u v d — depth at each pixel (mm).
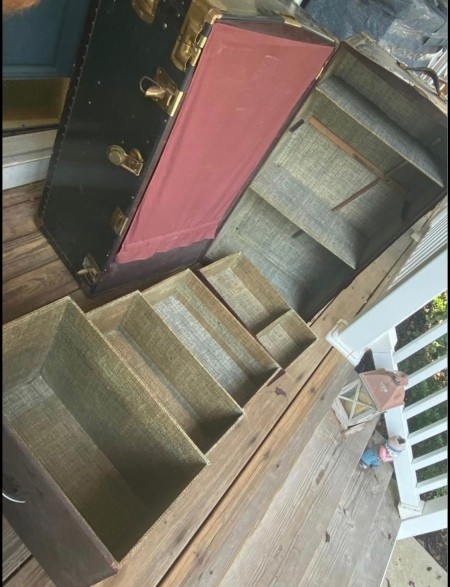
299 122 2002
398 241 3125
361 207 2188
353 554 2348
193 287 1804
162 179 1300
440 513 2586
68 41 1489
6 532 1173
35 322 1187
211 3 1018
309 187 2221
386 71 1722
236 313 2020
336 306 2504
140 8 1096
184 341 1748
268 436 1798
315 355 2209
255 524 1611
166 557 1376
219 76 1153
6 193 1579
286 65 1350
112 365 1232
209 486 1568
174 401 1581
